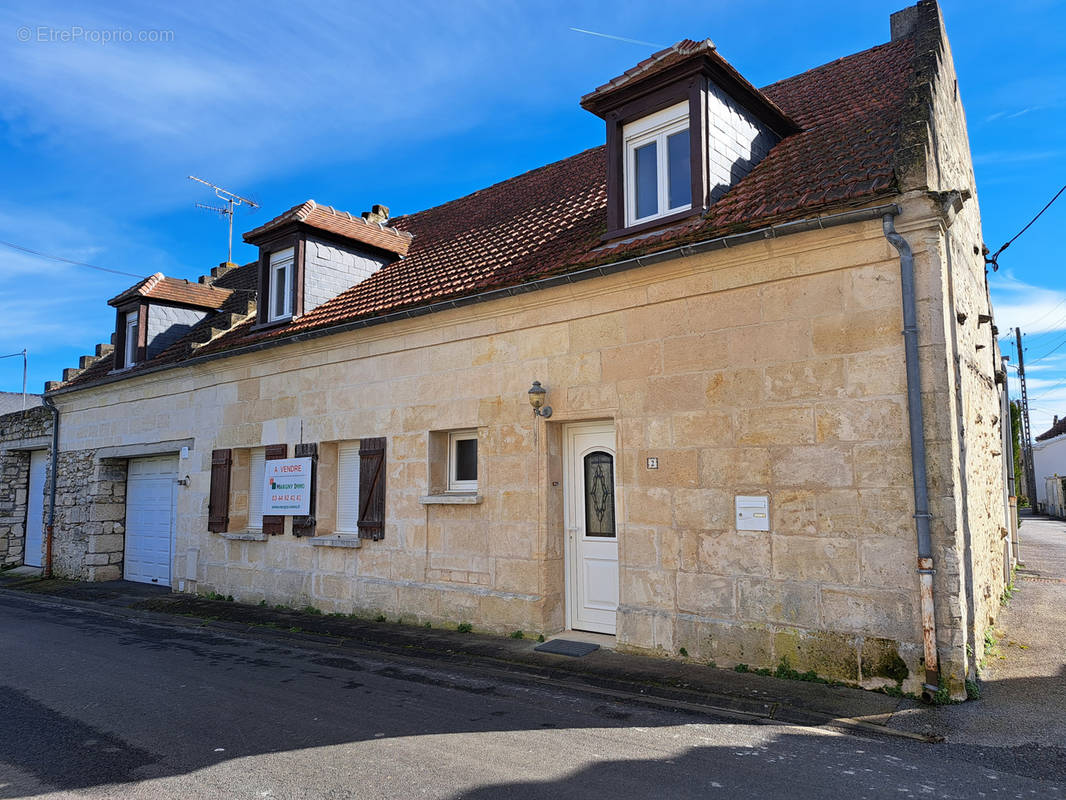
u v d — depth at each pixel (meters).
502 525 8.55
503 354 8.75
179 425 13.30
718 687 6.04
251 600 11.39
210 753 4.86
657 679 6.35
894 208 5.90
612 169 8.35
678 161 8.10
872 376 6.06
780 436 6.51
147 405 14.12
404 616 9.40
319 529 10.60
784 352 6.55
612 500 8.08
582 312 8.04
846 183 6.32
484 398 8.88
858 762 4.59
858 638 5.94
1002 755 4.67
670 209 8.07
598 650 7.46
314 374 10.95
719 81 7.81
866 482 6.01
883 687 5.77
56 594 13.49
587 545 8.22
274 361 11.55
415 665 7.49
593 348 7.93
